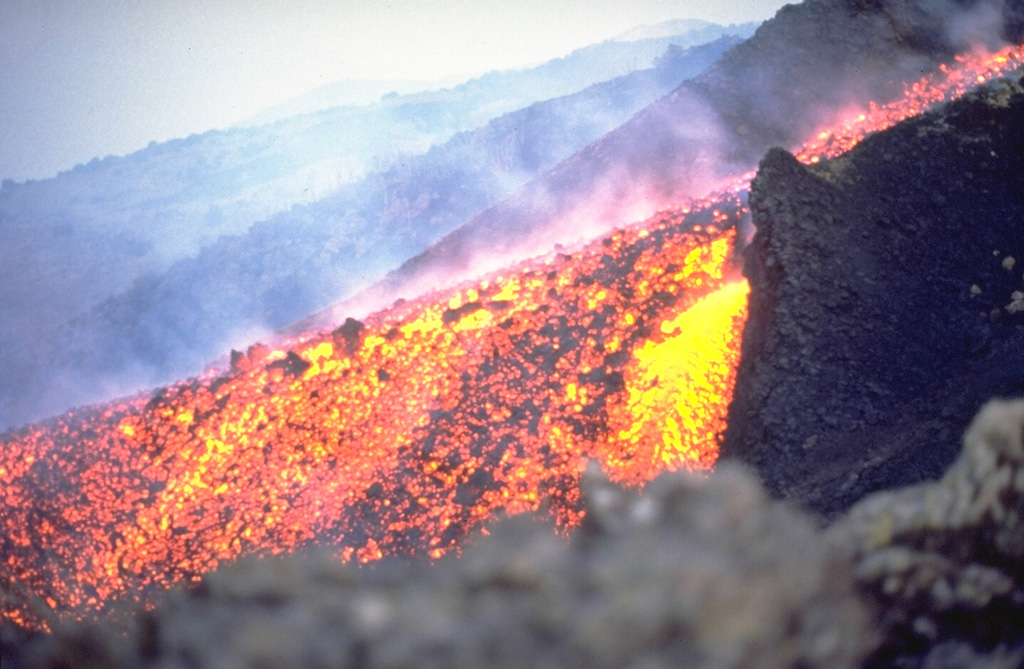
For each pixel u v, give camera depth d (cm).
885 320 1270
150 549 1614
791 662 171
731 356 1446
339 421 1709
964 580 221
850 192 1475
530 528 187
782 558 185
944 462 881
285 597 175
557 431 1492
